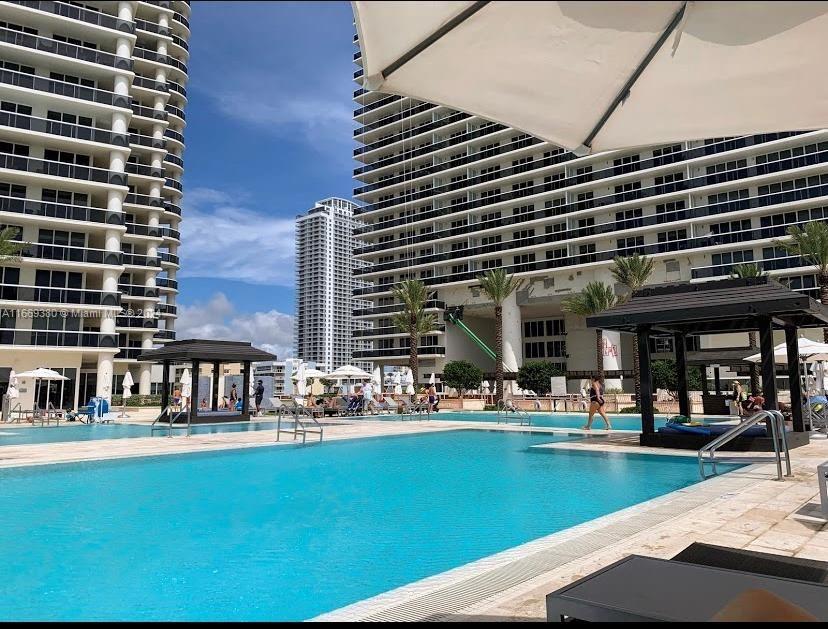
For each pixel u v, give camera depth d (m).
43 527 6.24
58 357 35.09
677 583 2.24
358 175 77.31
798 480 8.12
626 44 2.43
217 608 3.95
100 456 11.45
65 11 37.66
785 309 11.04
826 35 2.42
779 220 45.47
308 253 188.00
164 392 24.34
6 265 34.53
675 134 3.24
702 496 7.06
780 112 3.03
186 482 9.19
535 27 2.24
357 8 1.91
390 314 67.81
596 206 54.22
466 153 67.94
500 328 47.12
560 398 35.50
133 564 4.95
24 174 34.91
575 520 6.56
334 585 4.42
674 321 12.41
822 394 20.86
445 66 2.41
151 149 54.78
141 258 53.84
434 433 18.66
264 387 32.19
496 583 3.99
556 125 3.06
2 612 3.87
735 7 2.22
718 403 26.88
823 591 2.17
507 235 61.56
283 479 9.48
